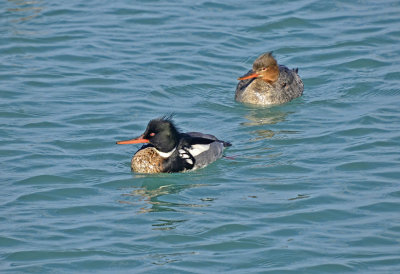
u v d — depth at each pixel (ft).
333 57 76.59
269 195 51.24
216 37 80.28
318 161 56.24
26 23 82.23
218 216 48.39
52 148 58.23
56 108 65.26
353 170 54.54
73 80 70.90
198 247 44.60
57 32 80.53
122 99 67.56
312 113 66.18
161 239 45.55
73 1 88.48
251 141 60.44
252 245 44.73
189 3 88.02
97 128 61.82
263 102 68.33
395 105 66.18
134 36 80.23
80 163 56.24
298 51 77.87
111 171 55.52
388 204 49.39
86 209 49.49
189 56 76.43
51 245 44.78
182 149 56.44
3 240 45.14
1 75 71.20
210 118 65.26
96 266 42.63
